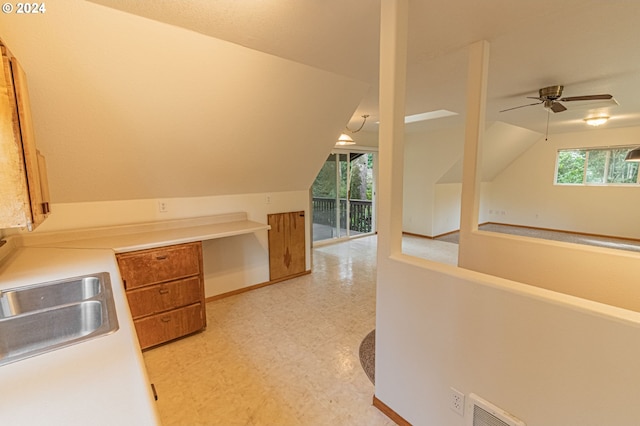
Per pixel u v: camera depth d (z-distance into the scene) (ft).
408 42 6.51
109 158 7.20
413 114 14.61
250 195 11.19
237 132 8.35
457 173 20.53
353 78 8.52
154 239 7.69
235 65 6.70
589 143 20.52
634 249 17.12
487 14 5.40
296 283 12.29
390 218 5.02
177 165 8.36
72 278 4.69
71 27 4.92
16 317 3.64
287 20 5.42
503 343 3.74
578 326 3.11
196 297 8.17
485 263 7.24
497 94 10.90
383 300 5.28
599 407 3.04
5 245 6.07
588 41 6.57
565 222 22.11
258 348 7.64
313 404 5.74
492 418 3.90
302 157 10.93
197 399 5.89
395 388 5.23
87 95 5.87
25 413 2.07
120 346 2.94
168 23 5.45
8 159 3.54
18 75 3.67
